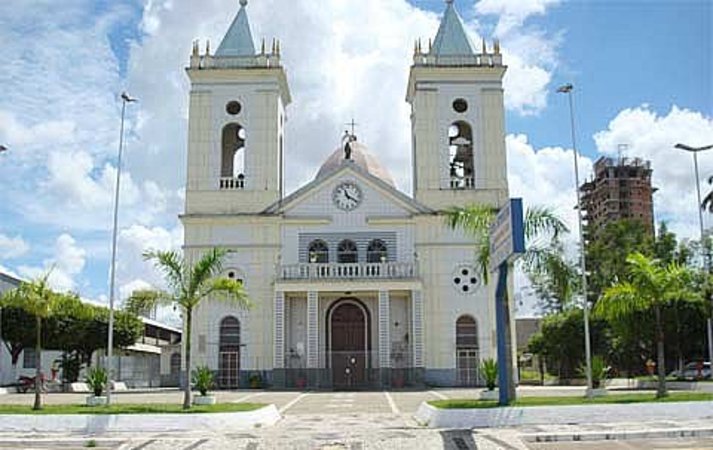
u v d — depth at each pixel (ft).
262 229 156.04
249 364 150.51
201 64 161.17
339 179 158.71
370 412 93.30
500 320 79.20
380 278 149.48
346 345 154.81
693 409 77.41
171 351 185.68
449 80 162.61
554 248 90.74
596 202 402.31
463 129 166.30
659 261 99.66
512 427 71.97
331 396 123.34
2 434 70.54
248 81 161.27
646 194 390.63
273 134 159.94
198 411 78.33
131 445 63.46
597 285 215.31
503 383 79.05
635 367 188.03
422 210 156.76
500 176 159.33
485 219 91.66
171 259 87.35
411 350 150.41
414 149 170.81
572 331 190.29
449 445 60.90
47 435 69.77
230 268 154.71
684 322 142.72
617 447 60.49
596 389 101.96
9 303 87.76
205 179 158.10
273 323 151.12
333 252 156.04
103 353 193.47
